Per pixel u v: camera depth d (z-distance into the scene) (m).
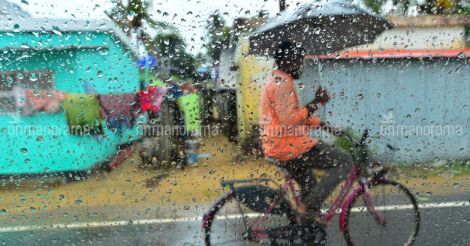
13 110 4.32
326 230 2.75
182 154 4.54
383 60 4.88
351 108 4.78
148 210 3.51
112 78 4.46
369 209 2.82
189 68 4.73
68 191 4.14
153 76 4.62
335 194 2.73
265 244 2.76
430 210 3.31
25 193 4.13
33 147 4.38
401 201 2.88
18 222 3.40
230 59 4.71
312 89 4.38
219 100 4.71
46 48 4.25
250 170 3.92
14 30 4.16
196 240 2.92
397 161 4.50
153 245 2.88
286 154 2.65
